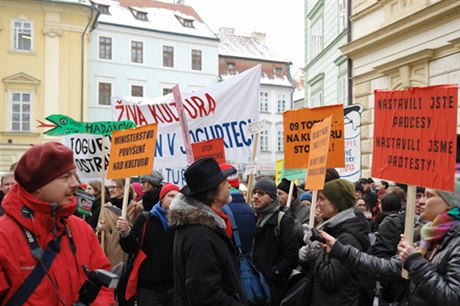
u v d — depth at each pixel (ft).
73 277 7.65
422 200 9.36
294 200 17.89
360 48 44.62
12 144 94.27
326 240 10.19
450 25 33.19
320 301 11.43
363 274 9.96
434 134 8.76
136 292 14.60
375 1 42.47
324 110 14.67
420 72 36.55
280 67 151.53
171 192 14.60
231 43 155.33
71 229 8.05
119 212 18.88
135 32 119.24
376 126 10.12
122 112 24.25
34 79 95.45
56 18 96.58
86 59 101.14
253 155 18.37
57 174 7.48
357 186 24.59
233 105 21.75
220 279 9.57
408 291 9.21
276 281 13.43
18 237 7.21
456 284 7.92
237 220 13.79
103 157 16.52
